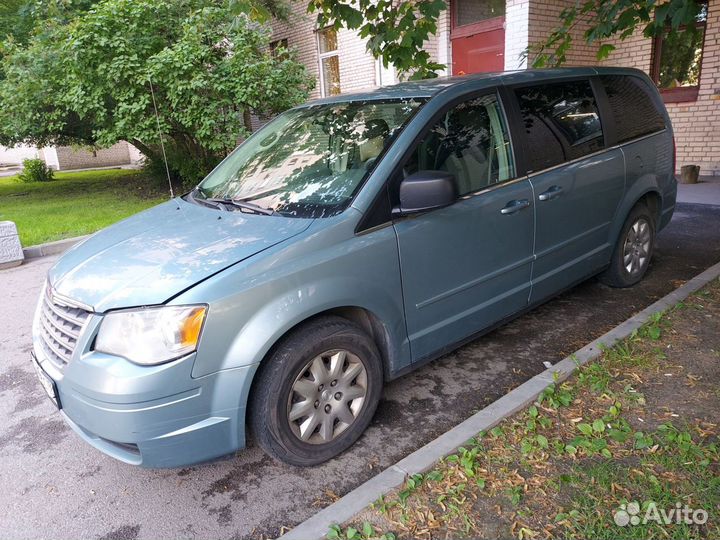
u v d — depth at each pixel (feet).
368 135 10.80
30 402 12.58
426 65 19.30
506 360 12.71
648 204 16.07
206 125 33.94
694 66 31.07
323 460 9.45
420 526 7.66
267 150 12.47
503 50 33.94
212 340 8.03
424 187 9.39
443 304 10.84
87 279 9.03
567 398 10.19
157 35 35.70
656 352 11.66
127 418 7.79
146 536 8.26
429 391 11.62
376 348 9.89
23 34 47.01
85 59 34.24
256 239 9.08
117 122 35.12
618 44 33.01
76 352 8.27
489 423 9.63
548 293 13.25
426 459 8.84
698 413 9.59
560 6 30.63
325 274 8.98
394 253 9.80
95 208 38.75
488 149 11.55
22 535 8.39
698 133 31.40
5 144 49.37
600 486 8.07
